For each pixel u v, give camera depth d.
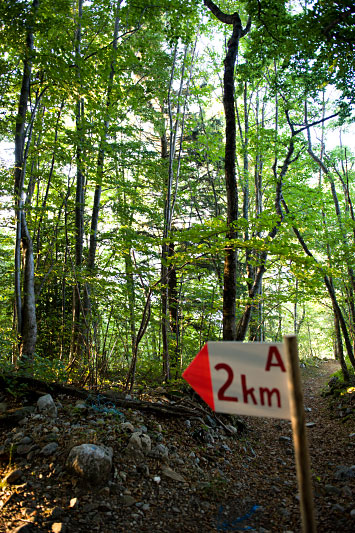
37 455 3.43
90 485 3.10
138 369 7.63
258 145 10.12
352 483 3.80
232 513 3.21
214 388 1.92
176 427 4.69
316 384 14.02
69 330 7.88
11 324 8.43
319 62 6.61
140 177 12.91
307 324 25.03
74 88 6.88
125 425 4.10
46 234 8.91
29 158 7.72
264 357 1.79
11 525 2.60
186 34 8.39
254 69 9.26
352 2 5.35
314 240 11.60
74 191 10.17
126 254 6.48
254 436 6.09
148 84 9.30
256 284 8.25
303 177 11.06
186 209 13.54
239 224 5.29
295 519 3.09
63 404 4.44
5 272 7.64
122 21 8.97
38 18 6.09
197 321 9.08
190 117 12.92
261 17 7.48
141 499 3.15
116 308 6.75
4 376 4.57
